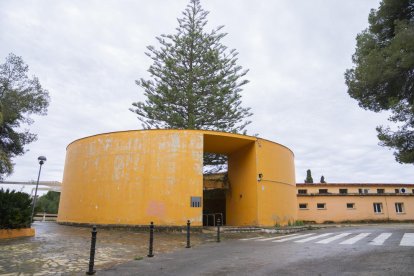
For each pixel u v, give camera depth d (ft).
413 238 34.99
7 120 55.52
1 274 19.51
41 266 22.03
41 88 60.03
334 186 104.17
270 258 25.45
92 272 20.30
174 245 35.04
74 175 59.82
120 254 28.04
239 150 65.26
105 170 54.29
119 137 54.85
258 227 52.75
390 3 44.37
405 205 100.01
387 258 23.20
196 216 49.80
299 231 55.36
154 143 52.80
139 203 50.37
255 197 57.21
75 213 56.54
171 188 50.65
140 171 51.83
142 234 44.62
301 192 103.30
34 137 61.46
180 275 19.84
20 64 57.82
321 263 22.52
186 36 88.43
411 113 40.52
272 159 61.52
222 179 70.79
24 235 37.73
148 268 22.15
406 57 38.17
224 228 50.42
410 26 39.99
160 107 81.61
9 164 49.24
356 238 38.34
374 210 99.71
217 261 24.62
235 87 88.28
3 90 55.47
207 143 60.80
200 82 83.46
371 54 43.70
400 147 43.93
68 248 29.99
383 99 46.01
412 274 18.22
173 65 83.25
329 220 96.58
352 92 48.34
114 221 50.85
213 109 83.71
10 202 37.50
